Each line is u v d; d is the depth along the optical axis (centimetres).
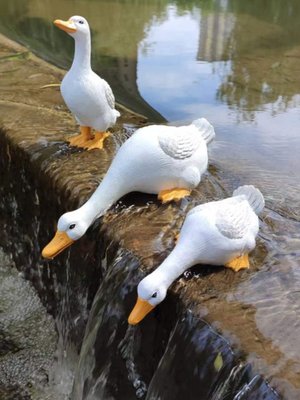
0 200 98
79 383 75
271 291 58
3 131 90
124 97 117
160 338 62
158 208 70
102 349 69
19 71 117
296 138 101
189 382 56
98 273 72
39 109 98
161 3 199
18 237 96
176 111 112
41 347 88
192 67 138
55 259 84
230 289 58
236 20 181
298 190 81
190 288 58
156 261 62
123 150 68
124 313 64
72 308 81
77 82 75
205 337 54
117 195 69
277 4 203
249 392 49
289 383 48
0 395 81
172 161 68
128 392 68
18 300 95
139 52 147
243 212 60
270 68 139
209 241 58
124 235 66
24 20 167
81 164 80
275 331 53
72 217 65
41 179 81
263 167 88
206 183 79
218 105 116
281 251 64
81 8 185
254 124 107
